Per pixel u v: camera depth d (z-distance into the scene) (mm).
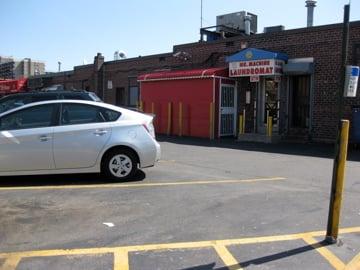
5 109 13242
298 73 18859
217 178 10258
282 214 7281
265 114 20359
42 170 9172
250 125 20719
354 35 17281
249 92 20641
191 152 15016
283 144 17781
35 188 8805
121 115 9617
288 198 8375
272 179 10281
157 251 5605
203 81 20438
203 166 12000
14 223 6625
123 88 29766
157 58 26438
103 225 6574
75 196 8211
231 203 7910
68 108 9406
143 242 5910
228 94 20781
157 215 7098
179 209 7457
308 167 12070
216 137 20250
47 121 9250
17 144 9008
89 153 9289
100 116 9500
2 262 5223
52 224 6594
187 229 6449
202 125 20562
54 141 9141
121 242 5902
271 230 6465
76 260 5297
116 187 8984
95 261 5273
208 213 7258
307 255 5539
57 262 5238
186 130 21234
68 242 5879
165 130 22188
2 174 9023
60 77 36688
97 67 31438
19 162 9031
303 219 7023
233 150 15680
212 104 20062
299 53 18953
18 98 13359
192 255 5492
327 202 8109
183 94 21312
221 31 25625
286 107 19469
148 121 9812
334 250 5711
